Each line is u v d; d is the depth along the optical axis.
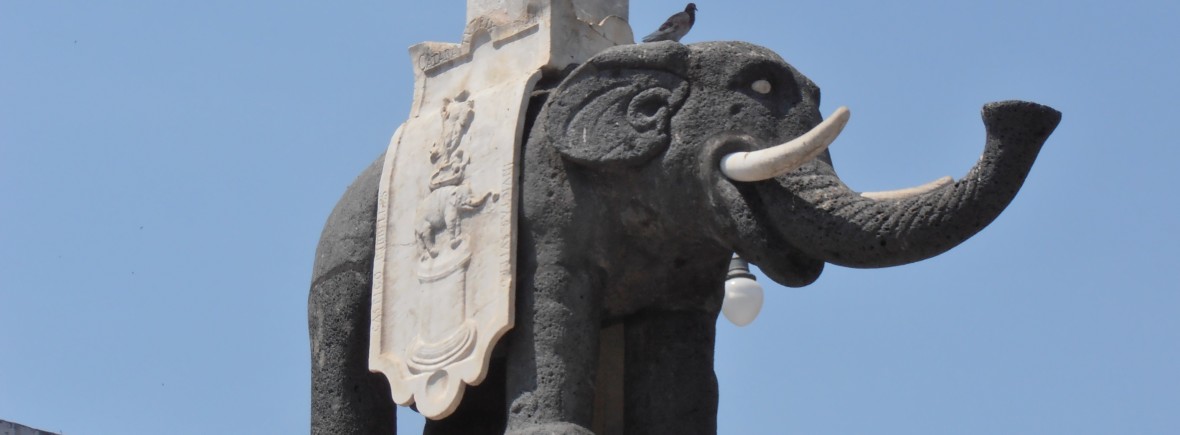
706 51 9.55
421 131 10.17
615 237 9.62
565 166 9.62
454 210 9.79
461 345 9.59
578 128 9.56
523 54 10.01
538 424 9.40
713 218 9.30
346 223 10.39
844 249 8.95
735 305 12.64
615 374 10.04
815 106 9.58
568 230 9.58
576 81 9.65
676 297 9.87
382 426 10.27
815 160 9.26
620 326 10.03
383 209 10.13
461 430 10.11
